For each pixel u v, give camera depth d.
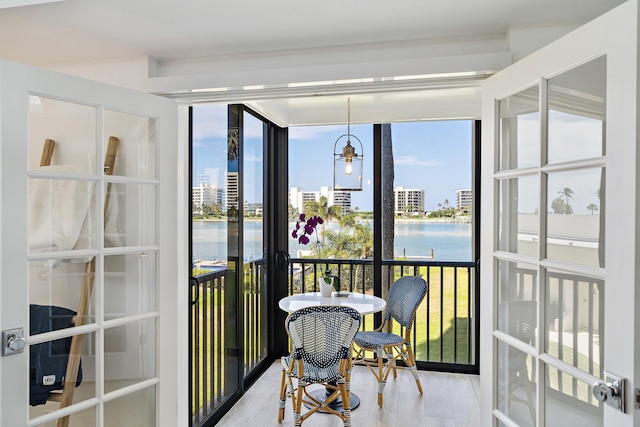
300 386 2.75
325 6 1.77
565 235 1.57
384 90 2.25
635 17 1.25
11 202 1.66
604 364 1.37
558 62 1.57
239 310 3.44
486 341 2.05
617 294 1.31
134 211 2.14
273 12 1.83
